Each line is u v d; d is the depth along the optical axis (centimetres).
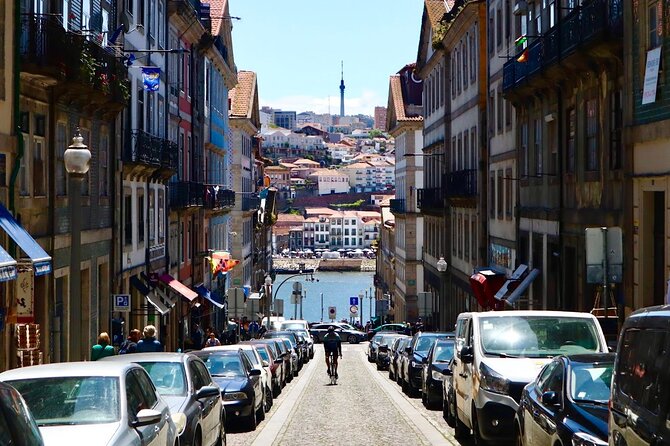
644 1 1973
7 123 1853
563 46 2423
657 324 734
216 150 5372
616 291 2178
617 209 2177
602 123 2305
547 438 1035
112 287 2795
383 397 2639
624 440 772
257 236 7850
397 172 7875
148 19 3306
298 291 6481
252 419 1858
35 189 2083
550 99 2819
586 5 2242
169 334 3762
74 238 1409
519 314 1521
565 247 2661
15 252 1852
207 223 4978
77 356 1418
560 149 2705
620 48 2131
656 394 711
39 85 2080
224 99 5878
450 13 4875
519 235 3269
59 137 2252
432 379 2203
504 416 1354
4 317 1747
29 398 930
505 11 3516
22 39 1928
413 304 6969
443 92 5150
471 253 4275
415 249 6994
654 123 1923
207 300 4691
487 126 3903
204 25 4744
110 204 2772
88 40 2286
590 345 1455
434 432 1789
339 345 3256
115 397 937
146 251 3297
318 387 3064
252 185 7662
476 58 4119
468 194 4206
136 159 3008
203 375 1397
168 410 1081
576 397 1017
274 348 2869
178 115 4022
